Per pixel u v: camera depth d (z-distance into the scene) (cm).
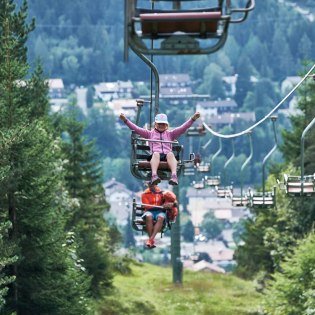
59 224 6488
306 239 9488
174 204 3794
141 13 2647
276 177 13125
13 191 6256
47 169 6347
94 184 11231
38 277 6381
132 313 11025
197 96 11888
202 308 11888
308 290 8125
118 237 14438
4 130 6212
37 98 8081
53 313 6419
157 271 15362
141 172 3847
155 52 2647
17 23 8044
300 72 13050
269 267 13725
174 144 3800
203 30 2623
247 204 7238
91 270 10406
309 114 12950
